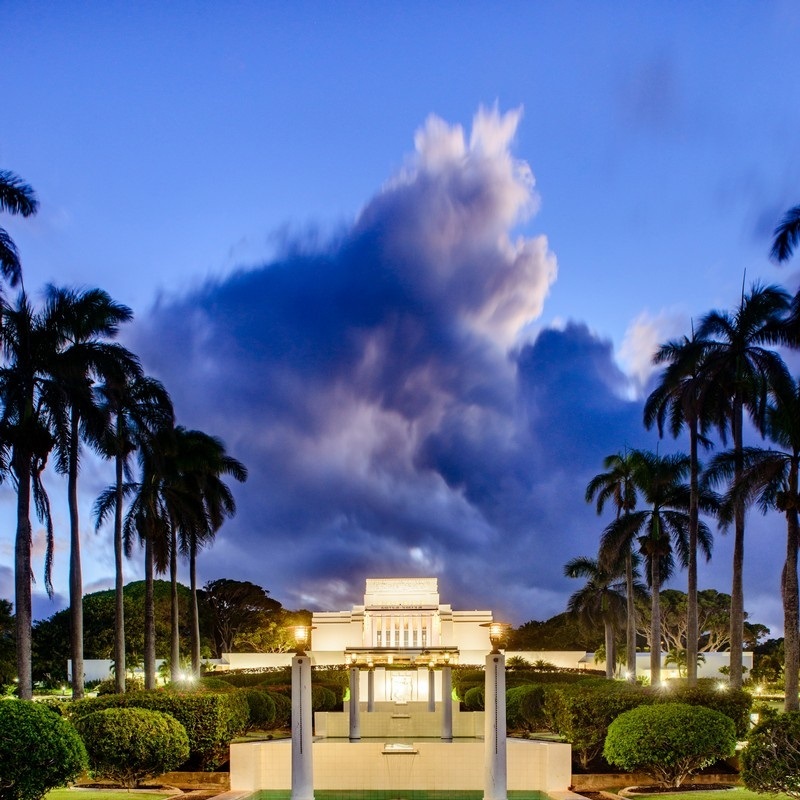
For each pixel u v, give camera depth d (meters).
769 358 49.59
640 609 124.62
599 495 75.75
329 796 33.91
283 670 83.38
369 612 88.44
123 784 31.27
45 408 44.44
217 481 70.12
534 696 42.94
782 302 50.41
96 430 46.00
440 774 34.56
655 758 29.97
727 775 33.25
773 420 45.94
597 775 33.44
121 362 50.12
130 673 93.00
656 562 63.84
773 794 23.86
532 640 139.50
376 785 34.50
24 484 42.34
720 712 33.28
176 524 63.97
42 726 23.33
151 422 54.47
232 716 36.84
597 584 88.25
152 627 56.38
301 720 27.84
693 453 53.28
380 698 63.38
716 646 133.50
